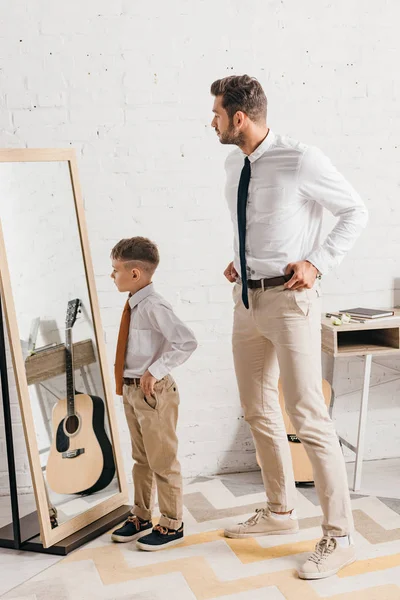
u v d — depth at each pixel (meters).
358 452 3.32
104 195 3.34
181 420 3.54
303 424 2.64
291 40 3.39
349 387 3.68
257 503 3.22
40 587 2.56
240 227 2.66
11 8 3.17
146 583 2.57
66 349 2.95
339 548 2.62
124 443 3.50
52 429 2.85
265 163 2.60
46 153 2.95
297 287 2.57
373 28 3.45
